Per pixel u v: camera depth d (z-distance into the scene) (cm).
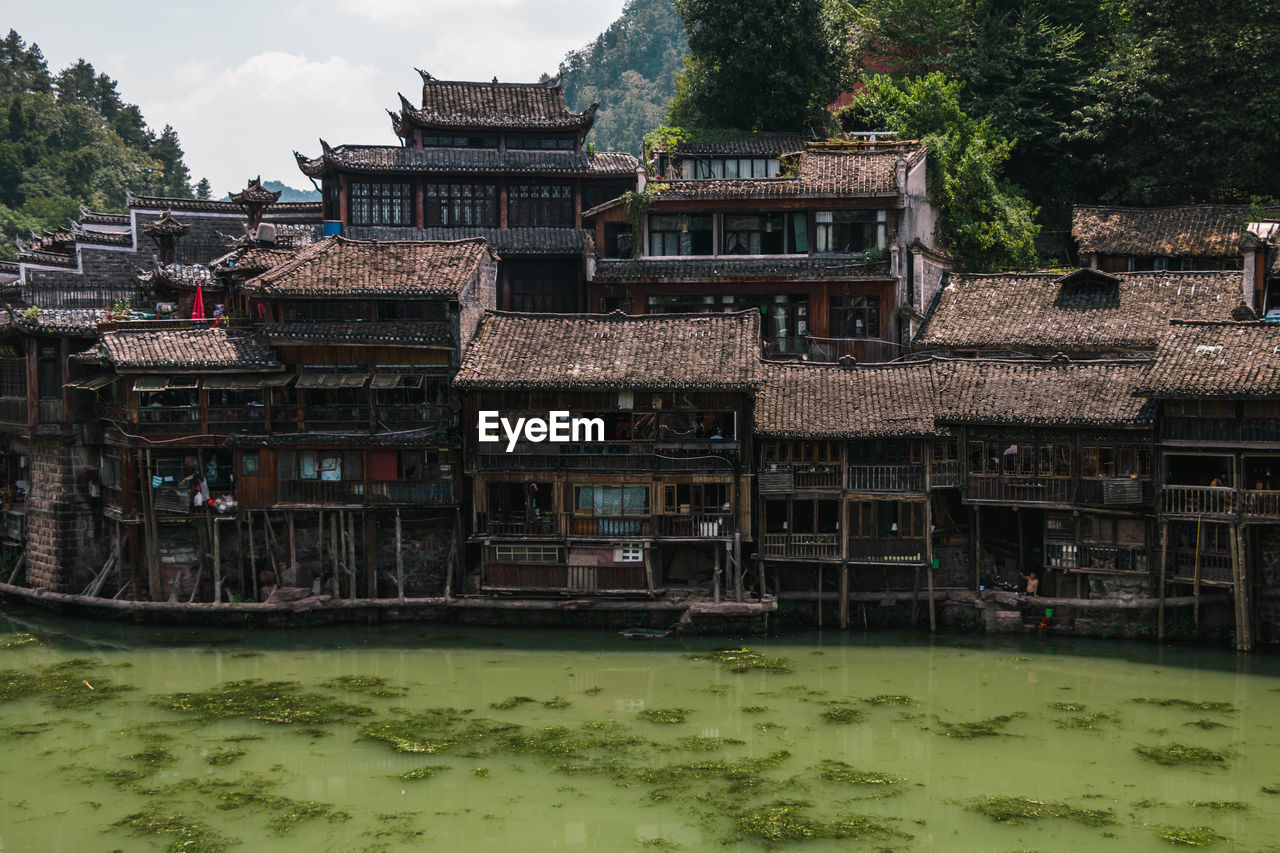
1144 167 5462
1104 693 3288
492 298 4622
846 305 4797
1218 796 2619
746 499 3888
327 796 2644
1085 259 4909
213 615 3991
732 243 4919
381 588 4150
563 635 3894
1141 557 3716
